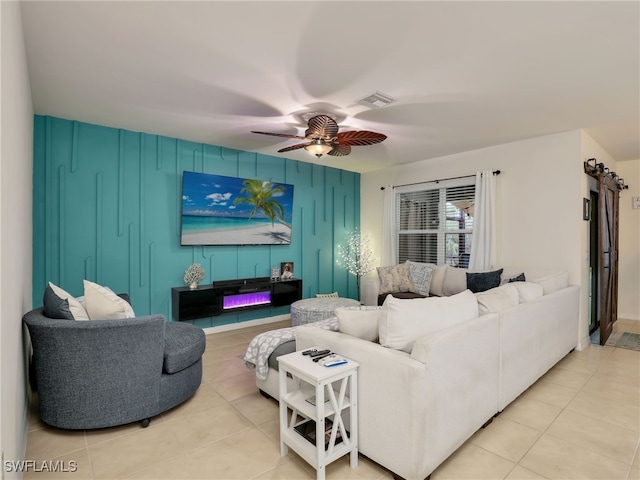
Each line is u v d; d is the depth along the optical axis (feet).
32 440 7.29
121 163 13.14
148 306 13.82
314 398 6.72
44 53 7.88
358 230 21.40
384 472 6.31
